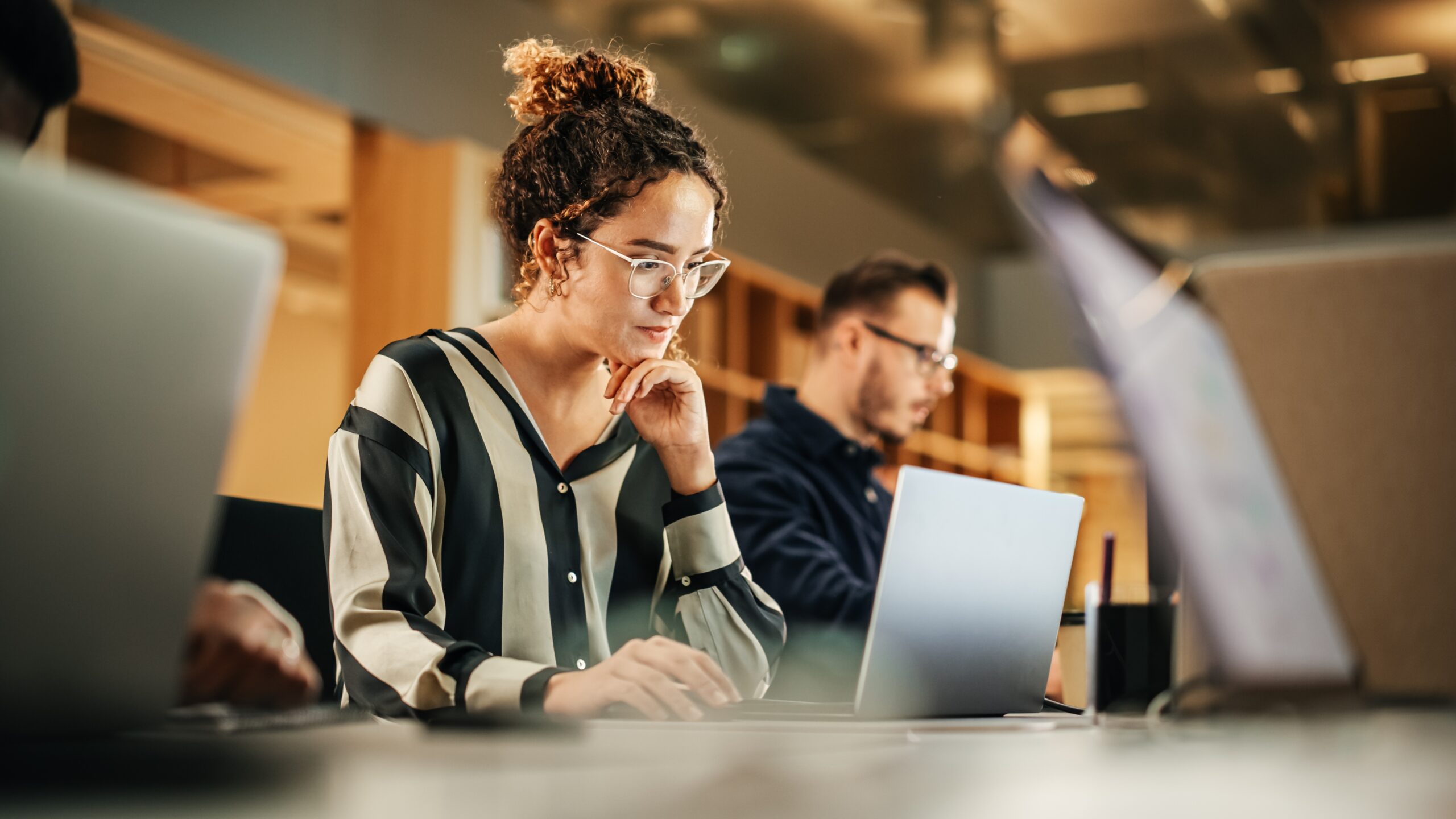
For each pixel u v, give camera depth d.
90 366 0.60
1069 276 0.76
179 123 4.18
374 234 4.29
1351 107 6.38
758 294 5.96
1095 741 0.88
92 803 0.52
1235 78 6.09
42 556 0.60
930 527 1.08
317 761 0.66
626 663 1.00
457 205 4.22
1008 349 8.65
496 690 1.02
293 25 3.90
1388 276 0.93
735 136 6.32
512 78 4.86
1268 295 0.94
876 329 2.46
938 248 8.41
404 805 0.51
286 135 4.31
